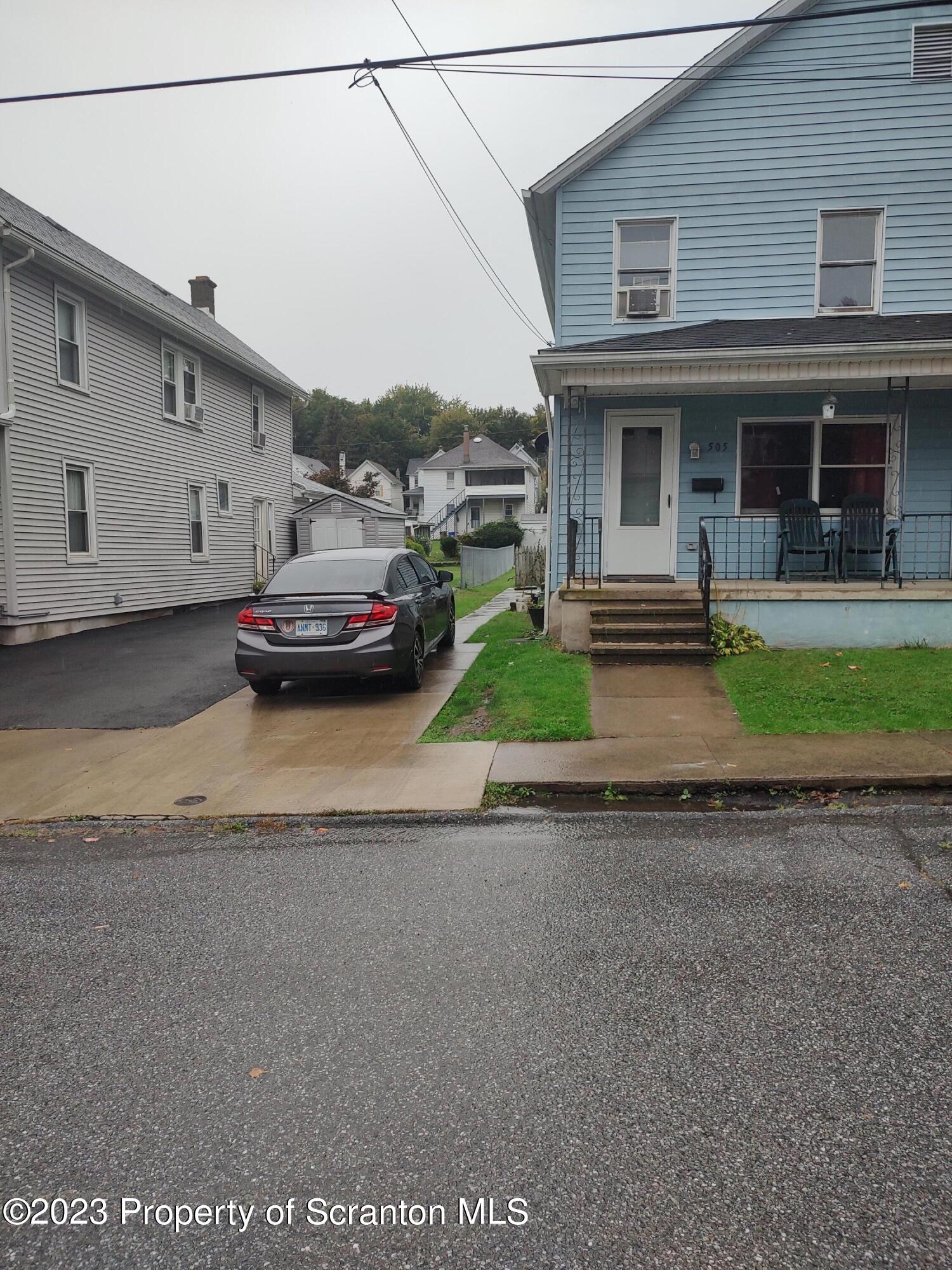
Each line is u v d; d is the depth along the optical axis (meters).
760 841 4.88
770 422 11.61
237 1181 2.26
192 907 4.13
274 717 8.34
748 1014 3.01
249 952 3.61
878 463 11.48
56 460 14.12
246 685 9.98
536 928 3.76
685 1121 2.45
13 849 5.16
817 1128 2.40
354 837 5.16
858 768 6.00
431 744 7.11
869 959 3.39
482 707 8.38
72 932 3.88
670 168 12.14
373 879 4.43
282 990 3.27
